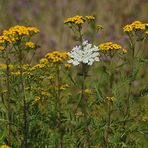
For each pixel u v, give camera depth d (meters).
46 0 21.88
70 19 9.10
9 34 8.77
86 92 8.98
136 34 9.20
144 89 8.89
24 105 8.77
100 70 8.81
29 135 8.78
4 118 9.00
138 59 8.80
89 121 8.58
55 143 8.71
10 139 9.12
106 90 9.33
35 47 9.27
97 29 9.79
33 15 19.97
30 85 9.16
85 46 8.91
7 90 9.08
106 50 8.98
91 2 20.58
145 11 20.38
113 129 8.58
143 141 10.19
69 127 8.73
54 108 9.16
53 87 9.09
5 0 20.19
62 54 8.76
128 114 8.91
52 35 18.73
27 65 9.23
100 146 8.85
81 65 8.83
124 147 8.85
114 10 20.14
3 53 9.06
